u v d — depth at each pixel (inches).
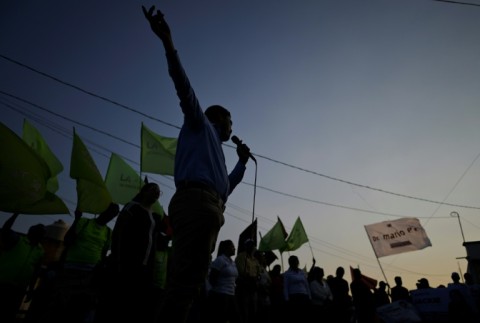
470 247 737.6
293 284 284.7
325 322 306.0
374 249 494.3
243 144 111.5
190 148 79.2
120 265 121.2
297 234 456.8
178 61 71.8
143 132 304.8
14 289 168.7
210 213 70.7
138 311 118.9
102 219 199.8
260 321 294.4
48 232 563.8
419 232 486.3
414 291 331.3
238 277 258.7
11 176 145.6
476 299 337.7
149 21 70.3
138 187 277.6
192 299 66.1
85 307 177.0
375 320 322.7
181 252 67.6
